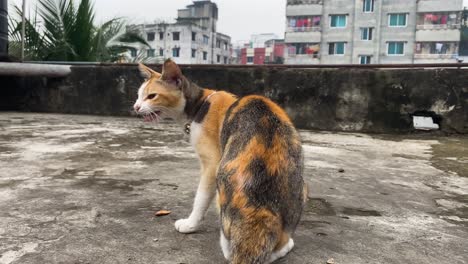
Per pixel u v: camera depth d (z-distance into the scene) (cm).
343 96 741
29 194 315
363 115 734
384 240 253
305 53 3503
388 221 286
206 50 4350
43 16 1069
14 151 474
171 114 270
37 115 855
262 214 178
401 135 707
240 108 224
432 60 3169
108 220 268
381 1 3203
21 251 221
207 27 4447
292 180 194
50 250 223
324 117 754
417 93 709
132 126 713
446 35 3105
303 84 758
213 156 242
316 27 3431
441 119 706
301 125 767
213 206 296
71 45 1074
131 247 230
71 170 394
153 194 325
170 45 4062
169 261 216
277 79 771
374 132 731
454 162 485
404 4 3152
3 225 254
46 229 250
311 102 758
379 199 335
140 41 1245
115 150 498
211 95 257
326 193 345
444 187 378
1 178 359
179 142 561
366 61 3322
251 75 786
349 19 3319
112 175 379
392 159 497
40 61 1008
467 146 598
